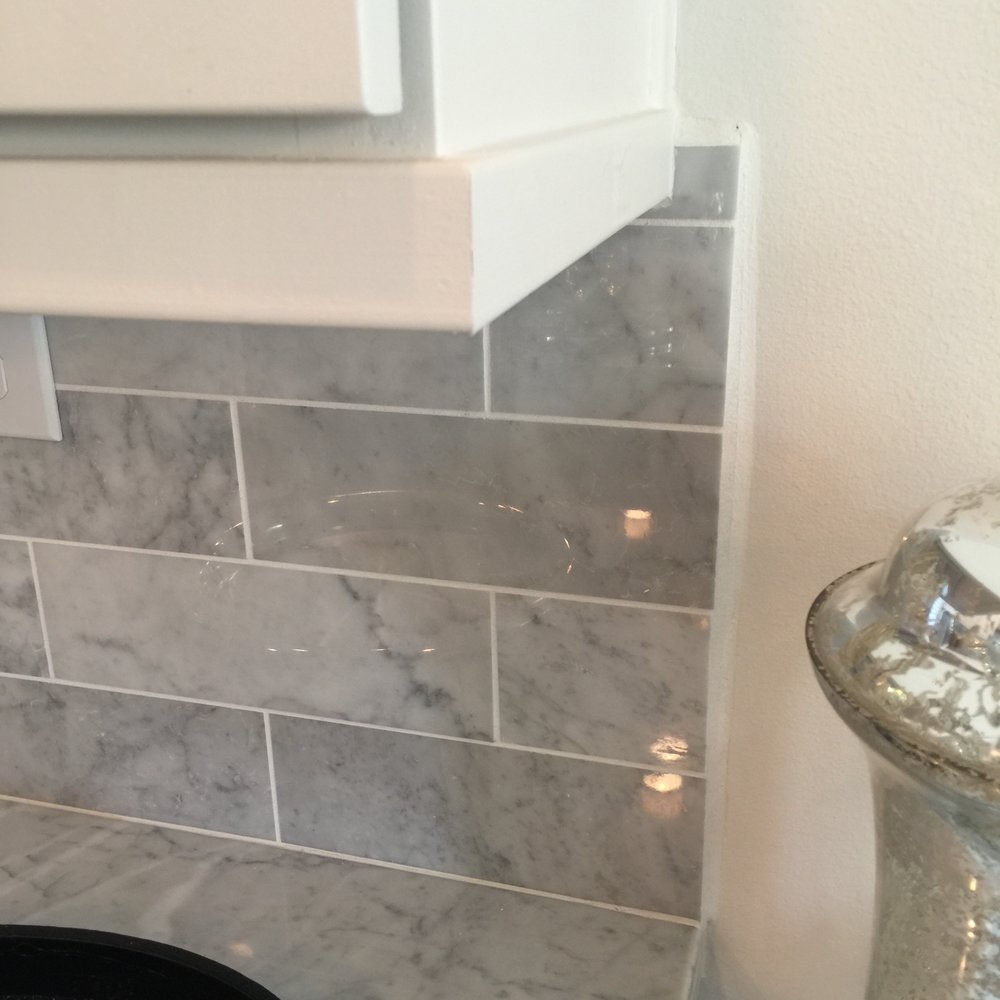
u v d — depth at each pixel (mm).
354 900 773
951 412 589
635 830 736
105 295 297
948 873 450
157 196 282
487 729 739
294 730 789
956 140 543
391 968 706
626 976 695
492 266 277
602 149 398
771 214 581
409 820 790
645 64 548
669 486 642
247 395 695
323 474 702
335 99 259
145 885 792
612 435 639
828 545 632
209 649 782
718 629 670
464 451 668
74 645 816
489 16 304
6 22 279
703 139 575
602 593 677
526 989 685
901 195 560
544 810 750
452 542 693
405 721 756
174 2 264
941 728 409
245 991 639
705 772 706
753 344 606
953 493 499
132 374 711
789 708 676
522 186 296
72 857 826
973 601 430
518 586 691
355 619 736
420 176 261
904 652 439
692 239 591
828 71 550
